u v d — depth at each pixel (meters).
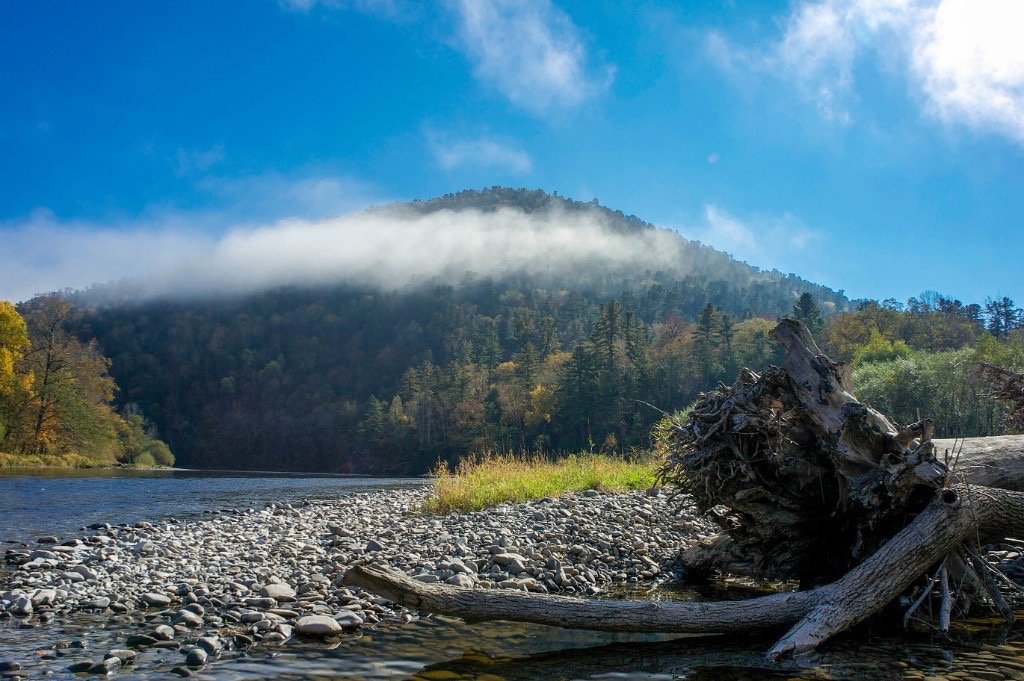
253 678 4.80
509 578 8.14
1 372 54.03
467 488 14.69
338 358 177.25
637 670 4.95
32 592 7.27
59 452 57.16
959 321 94.69
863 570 5.66
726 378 97.75
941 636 5.71
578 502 12.91
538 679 4.76
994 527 6.20
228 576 8.23
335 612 6.62
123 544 11.33
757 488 6.65
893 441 6.13
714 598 7.51
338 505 18.28
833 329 93.50
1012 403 11.81
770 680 4.68
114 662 5.06
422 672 4.94
